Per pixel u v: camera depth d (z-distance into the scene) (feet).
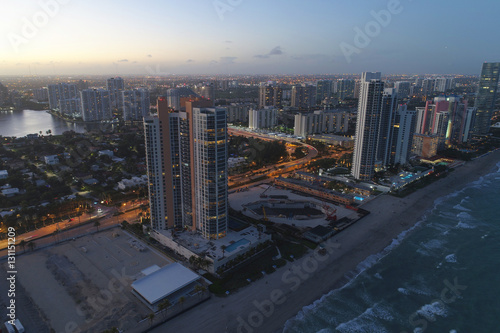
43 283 655.76
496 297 644.69
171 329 542.98
